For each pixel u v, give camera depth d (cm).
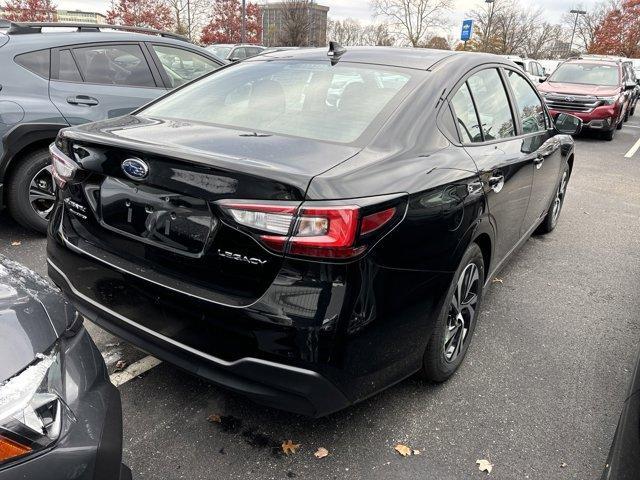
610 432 256
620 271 455
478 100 306
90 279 241
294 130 245
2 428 131
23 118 421
